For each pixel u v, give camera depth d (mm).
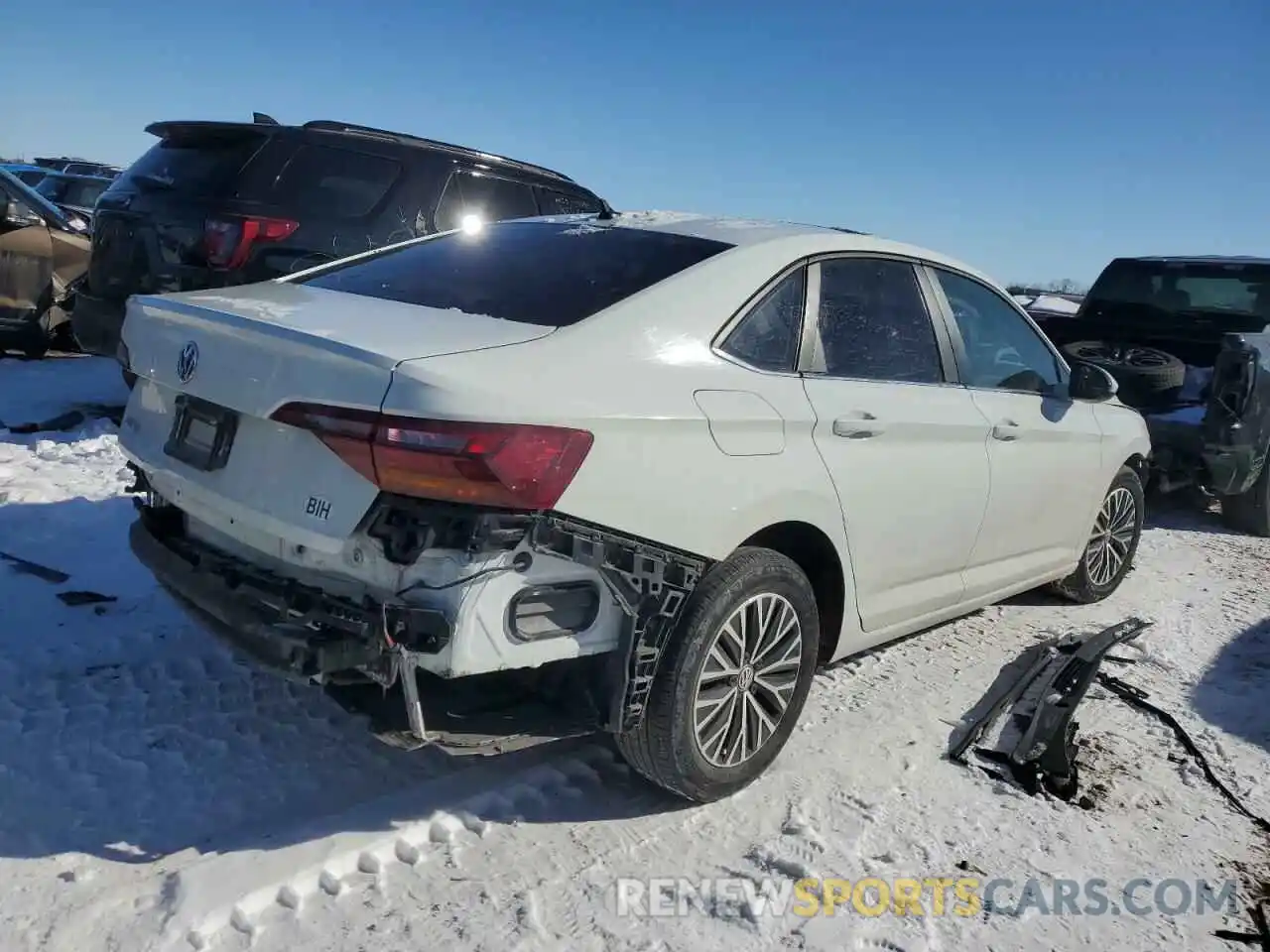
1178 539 6906
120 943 2312
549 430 2473
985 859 2957
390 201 6664
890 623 3777
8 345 8734
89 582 4344
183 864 2615
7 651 3660
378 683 2553
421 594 2428
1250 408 6469
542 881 2680
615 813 3027
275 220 6141
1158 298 8023
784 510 3098
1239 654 4723
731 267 3242
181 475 2906
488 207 7270
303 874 2586
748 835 2973
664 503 2738
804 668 3277
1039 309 11023
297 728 3330
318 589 2600
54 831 2697
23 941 2291
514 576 2479
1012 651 4574
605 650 2719
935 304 4004
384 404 2398
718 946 2496
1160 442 6883
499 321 2932
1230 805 3361
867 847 2959
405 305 3109
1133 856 3037
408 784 3062
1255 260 7758
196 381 2852
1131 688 4176
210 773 3041
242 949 2338
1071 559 4988
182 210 6207
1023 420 4312
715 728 3012
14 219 8367
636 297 3020
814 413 3215
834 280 3559
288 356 2605
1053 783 3395
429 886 2617
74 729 3203
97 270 6680
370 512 2459
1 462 5887
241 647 2752
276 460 2645
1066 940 2639
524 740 2697
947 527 3900
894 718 3789
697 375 2953
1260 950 2662
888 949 2539
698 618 2861
